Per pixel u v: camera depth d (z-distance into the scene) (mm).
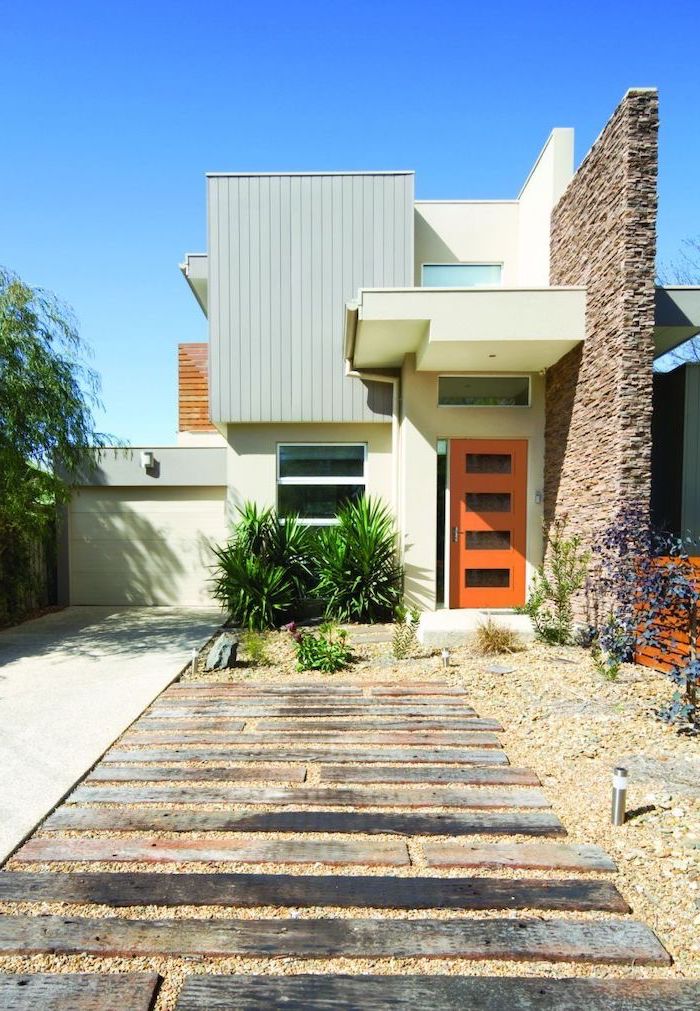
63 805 3137
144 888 2412
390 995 1906
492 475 8469
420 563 8328
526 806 3092
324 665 5836
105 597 10820
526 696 4918
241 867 2584
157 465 10672
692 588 4414
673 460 7840
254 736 4066
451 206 9664
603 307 6594
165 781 3395
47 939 2127
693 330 7328
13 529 8453
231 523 9172
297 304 8969
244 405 9016
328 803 3131
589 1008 1854
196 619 9117
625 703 4684
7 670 5953
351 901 2330
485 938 2141
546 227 8500
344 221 8922
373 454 9266
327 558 8273
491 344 7156
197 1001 1882
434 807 3098
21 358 7078
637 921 2238
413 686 5270
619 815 2906
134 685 5359
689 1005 1866
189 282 9977
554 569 7359
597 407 6730
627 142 6109
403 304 6977
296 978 1974
